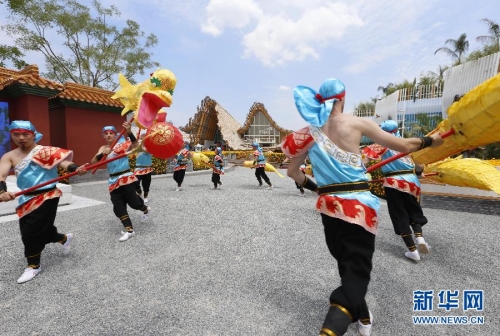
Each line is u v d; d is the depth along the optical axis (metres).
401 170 3.55
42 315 2.38
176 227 4.91
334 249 1.99
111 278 3.03
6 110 9.05
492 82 1.88
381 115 26.67
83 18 20.47
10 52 18.38
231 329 2.17
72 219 5.36
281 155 26.86
